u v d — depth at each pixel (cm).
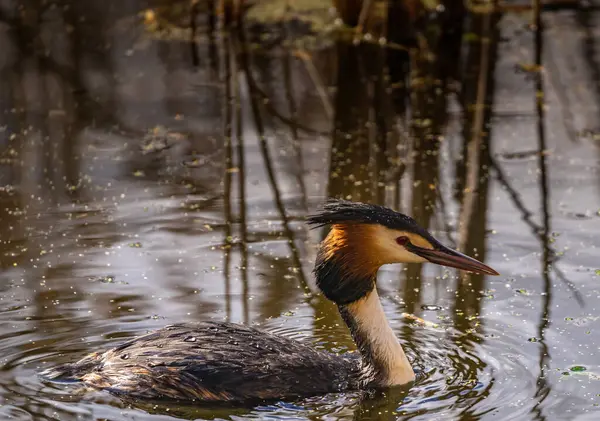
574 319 1125
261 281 1229
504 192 1480
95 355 1028
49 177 1552
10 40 2155
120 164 1603
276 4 2295
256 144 1680
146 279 1228
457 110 1805
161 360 984
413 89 1903
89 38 2173
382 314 1022
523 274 1234
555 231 1347
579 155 1606
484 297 1188
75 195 1485
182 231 1369
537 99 1841
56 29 2216
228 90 1919
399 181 1527
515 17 2228
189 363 978
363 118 1783
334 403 967
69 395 960
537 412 941
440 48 2078
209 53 2098
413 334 1105
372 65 2014
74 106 1848
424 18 2100
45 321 1119
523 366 1029
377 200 1459
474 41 2100
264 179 1544
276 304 1172
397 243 1022
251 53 2092
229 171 1575
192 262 1277
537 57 2027
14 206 1445
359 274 1022
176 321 1123
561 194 1464
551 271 1239
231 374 972
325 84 1941
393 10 2069
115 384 970
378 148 1655
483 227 1364
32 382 985
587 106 1805
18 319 1122
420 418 936
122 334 1092
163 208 1442
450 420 930
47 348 1059
